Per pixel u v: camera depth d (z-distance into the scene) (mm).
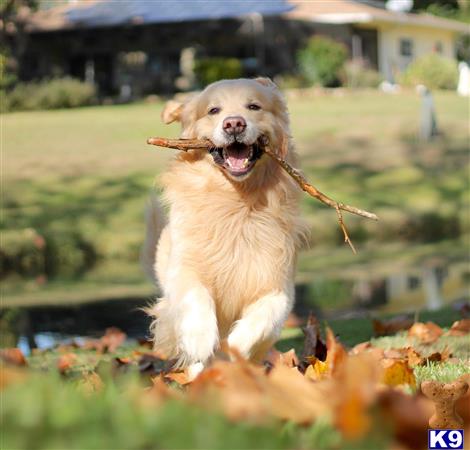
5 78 39719
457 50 63844
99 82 48031
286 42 46656
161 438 1973
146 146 29297
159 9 46594
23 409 2088
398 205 22625
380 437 2180
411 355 6055
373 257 17766
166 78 47188
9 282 15852
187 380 5352
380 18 46938
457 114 36281
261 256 5887
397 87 48062
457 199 23656
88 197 22719
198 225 5883
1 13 41312
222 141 5727
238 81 6172
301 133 32062
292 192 6105
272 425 2152
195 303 5625
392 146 30125
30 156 27438
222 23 45312
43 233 18391
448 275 15312
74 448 1905
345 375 2443
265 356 6090
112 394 2561
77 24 45656
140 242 18562
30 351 9484
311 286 14492
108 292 14320
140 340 8883
